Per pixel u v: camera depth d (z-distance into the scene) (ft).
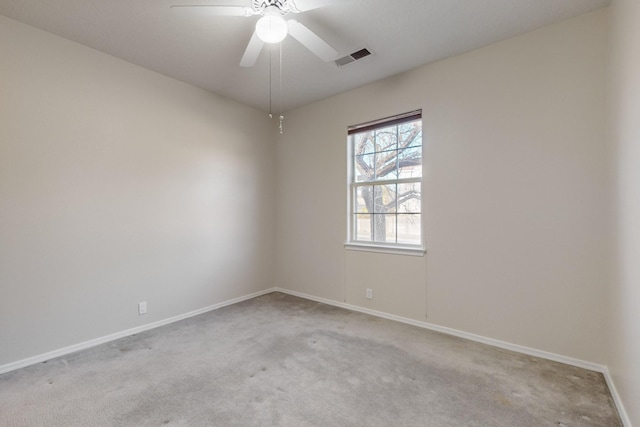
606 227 6.87
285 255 13.96
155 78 9.94
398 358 7.72
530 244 7.87
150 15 7.13
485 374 6.94
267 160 13.89
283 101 12.60
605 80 6.91
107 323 8.82
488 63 8.47
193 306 10.98
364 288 11.28
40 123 7.64
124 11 6.98
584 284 7.18
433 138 9.49
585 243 7.16
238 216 12.59
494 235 8.42
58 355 7.85
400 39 8.20
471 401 5.98
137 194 9.49
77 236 8.25
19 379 6.76
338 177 12.01
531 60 7.83
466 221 8.89
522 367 7.23
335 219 12.13
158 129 10.02
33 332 7.52
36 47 7.58
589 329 7.13
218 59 9.16
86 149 8.41
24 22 7.36
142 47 8.50
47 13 7.03
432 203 9.55
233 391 6.32
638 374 4.70
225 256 12.10
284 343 8.61
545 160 7.65
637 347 4.75
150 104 9.80
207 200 11.46
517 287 8.07
